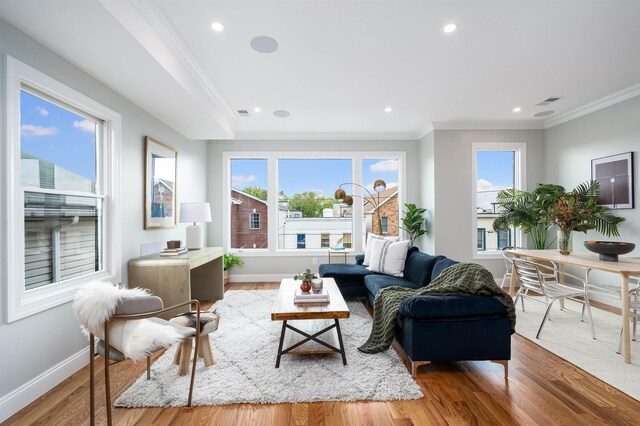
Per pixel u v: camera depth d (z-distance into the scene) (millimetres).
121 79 2430
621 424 1585
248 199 5207
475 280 2123
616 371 2113
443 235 4605
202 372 2068
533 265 2801
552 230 4562
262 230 5207
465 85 3230
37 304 1851
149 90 2648
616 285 3592
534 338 2668
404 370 2096
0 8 1575
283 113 4082
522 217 4141
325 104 3762
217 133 4055
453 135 4609
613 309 3455
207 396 1792
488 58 2658
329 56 2607
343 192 4867
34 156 1968
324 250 5133
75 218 2316
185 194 4199
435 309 1965
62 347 2049
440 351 1994
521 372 2111
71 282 2217
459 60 2691
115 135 2637
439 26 2191
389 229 5230
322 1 1921
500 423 1595
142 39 1950
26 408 1731
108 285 1555
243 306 3629
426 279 3072
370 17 2082
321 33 2268
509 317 2029
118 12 1702
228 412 1681
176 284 2812
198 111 3186
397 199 5219
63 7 1578
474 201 4629
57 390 1909
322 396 1798
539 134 4684
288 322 2979
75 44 1932
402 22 2141
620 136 3541
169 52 2324
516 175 4758
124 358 1544
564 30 2248
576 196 3445
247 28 2197
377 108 3924
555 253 3410
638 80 3143
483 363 2236
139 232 3064
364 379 1979
